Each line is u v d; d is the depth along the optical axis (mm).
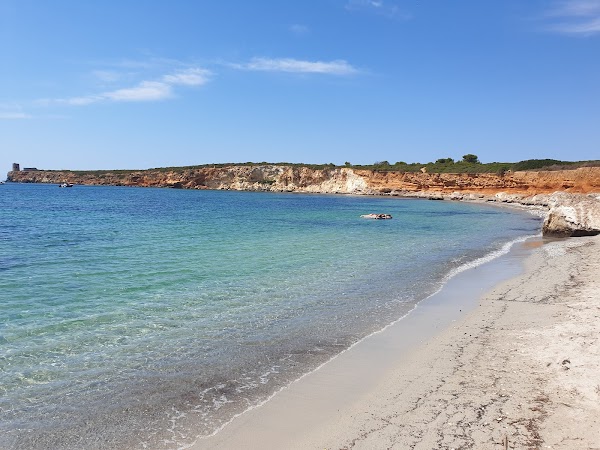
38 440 5895
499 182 105125
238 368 8359
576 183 85125
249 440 5902
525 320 11055
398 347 9523
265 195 121875
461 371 8016
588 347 8555
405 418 6344
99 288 14172
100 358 8672
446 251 24312
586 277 16078
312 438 5910
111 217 44062
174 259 19844
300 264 19406
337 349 9406
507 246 26453
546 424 5949
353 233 33906
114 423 6352
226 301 13039
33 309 11711
